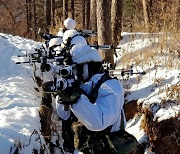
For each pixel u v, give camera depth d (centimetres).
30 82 598
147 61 743
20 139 357
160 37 779
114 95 275
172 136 552
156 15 930
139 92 672
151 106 615
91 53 284
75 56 285
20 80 592
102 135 289
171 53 729
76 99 264
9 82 580
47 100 479
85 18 1809
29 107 471
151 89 662
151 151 574
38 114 454
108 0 832
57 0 2359
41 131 430
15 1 2514
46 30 1647
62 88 265
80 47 288
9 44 732
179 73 664
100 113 268
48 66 340
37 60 369
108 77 284
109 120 271
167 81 654
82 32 682
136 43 858
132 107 672
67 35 457
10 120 409
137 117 645
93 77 281
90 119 266
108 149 288
